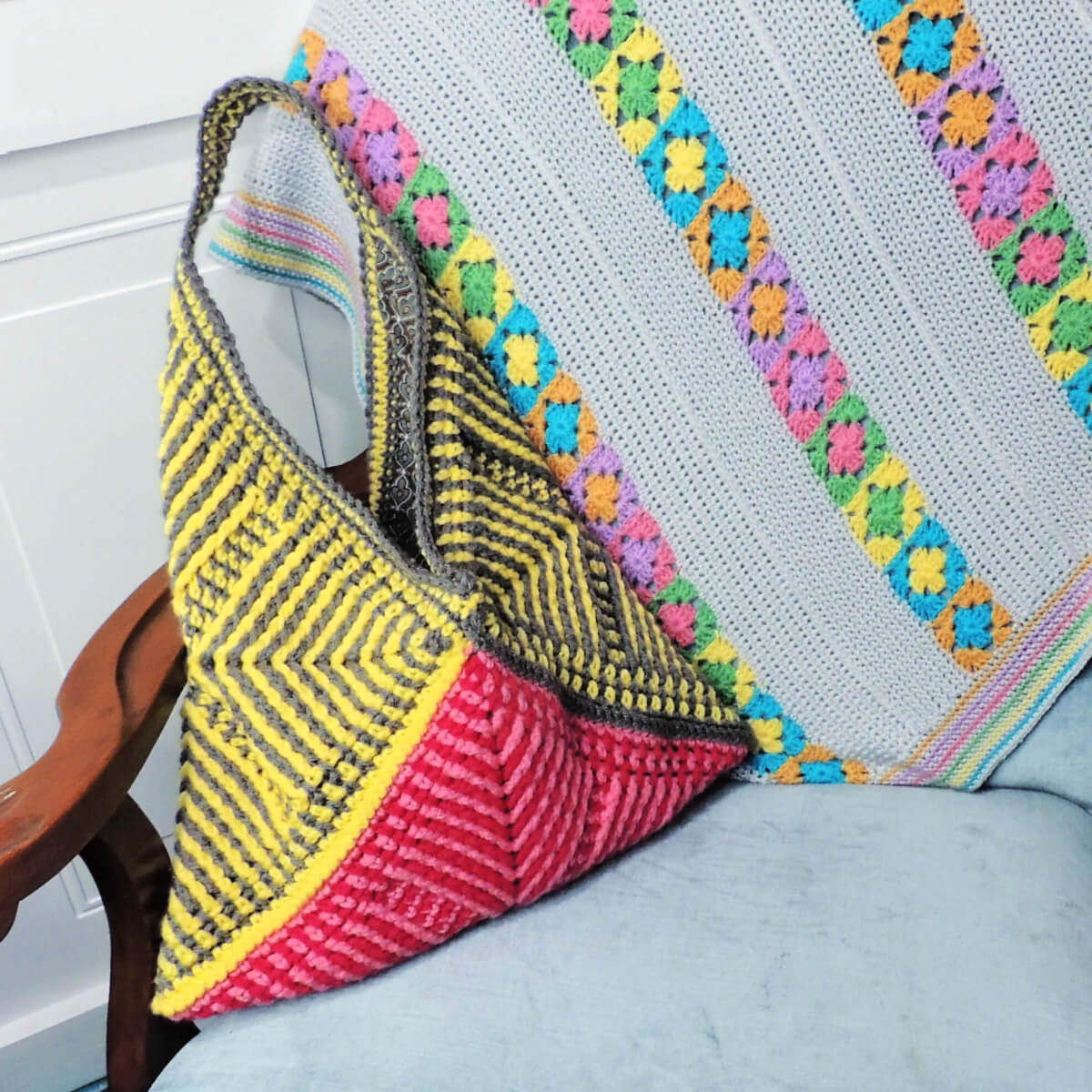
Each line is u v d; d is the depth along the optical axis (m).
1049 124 0.67
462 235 0.69
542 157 0.68
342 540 0.65
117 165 0.83
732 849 0.73
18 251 0.82
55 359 0.86
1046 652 0.78
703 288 0.70
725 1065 0.59
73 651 0.97
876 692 0.78
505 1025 0.62
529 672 0.66
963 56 0.66
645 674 0.73
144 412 0.91
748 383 0.72
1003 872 0.68
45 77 0.78
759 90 0.66
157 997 0.66
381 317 0.68
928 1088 0.57
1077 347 0.72
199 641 0.66
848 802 0.77
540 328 0.71
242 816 0.65
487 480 0.70
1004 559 0.76
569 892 0.71
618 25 0.66
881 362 0.71
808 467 0.73
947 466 0.74
